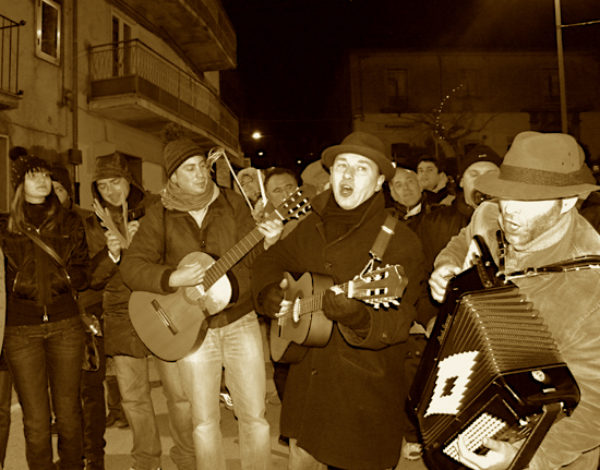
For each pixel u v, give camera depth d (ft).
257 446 10.58
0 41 39.19
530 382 5.07
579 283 5.57
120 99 48.96
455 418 5.59
